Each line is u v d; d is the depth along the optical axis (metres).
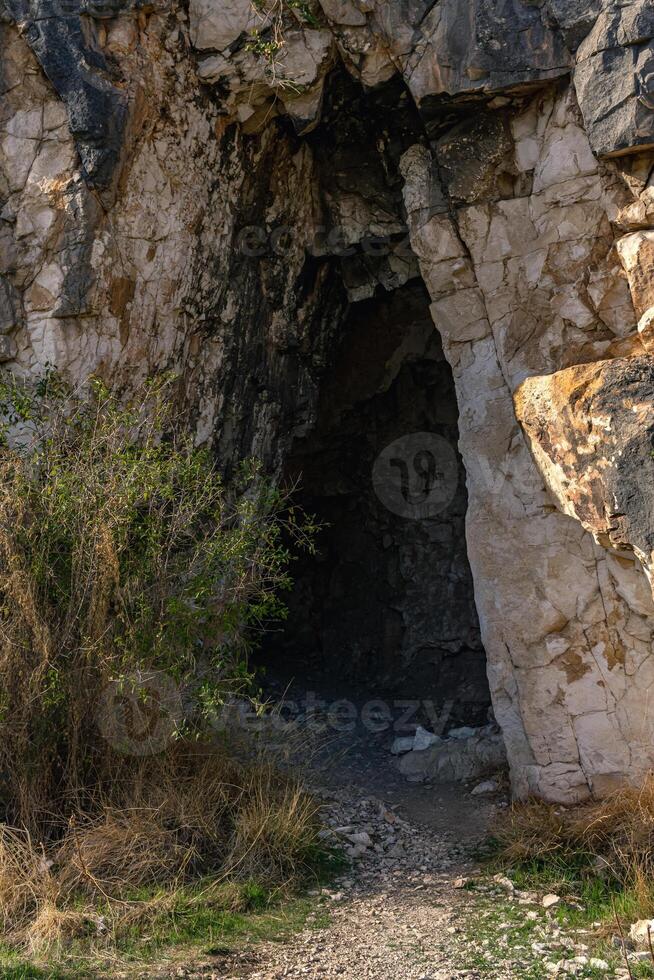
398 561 8.62
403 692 8.17
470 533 5.66
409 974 3.70
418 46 5.45
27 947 3.84
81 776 4.88
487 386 5.63
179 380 6.13
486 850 5.08
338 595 9.09
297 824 4.84
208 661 5.23
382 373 8.43
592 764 5.29
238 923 4.14
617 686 5.27
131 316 5.75
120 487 4.85
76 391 5.51
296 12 5.73
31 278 5.59
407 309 8.14
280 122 6.38
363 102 6.23
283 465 7.36
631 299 5.26
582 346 5.38
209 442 6.41
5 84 5.65
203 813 4.80
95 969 3.67
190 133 5.96
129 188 5.70
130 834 4.52
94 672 4.88
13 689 4.71
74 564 4.76
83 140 5.50
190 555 5.32
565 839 4.91
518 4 5.25
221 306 6.38
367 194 6.82
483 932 4.11
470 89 5.36
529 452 5.51
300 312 7.18
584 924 4.16
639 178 5.12
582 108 5.11
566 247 5.39
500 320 5.58
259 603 6.16
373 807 5.71
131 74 5.59
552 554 5.44
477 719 7.38
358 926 4.20
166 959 3.78
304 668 8.97
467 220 5.62
